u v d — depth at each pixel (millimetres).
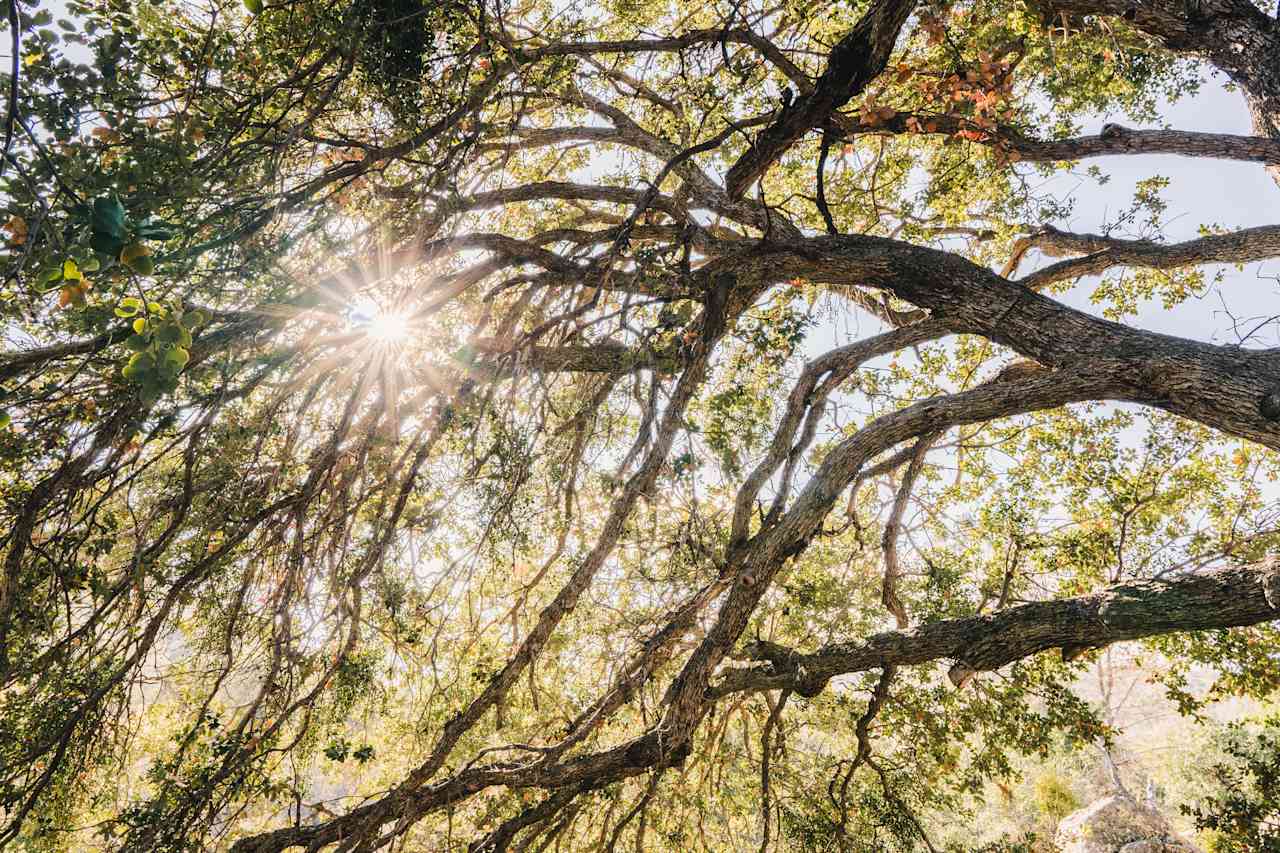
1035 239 8766
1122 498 7586
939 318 6121
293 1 3826
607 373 6090
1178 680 6801
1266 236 6754
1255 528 7484
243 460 4684
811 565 8344
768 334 6531
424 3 4246
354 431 5141
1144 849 14383
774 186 9203
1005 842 7316
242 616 4969
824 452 8922
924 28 4789
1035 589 8117
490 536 5090
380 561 4617
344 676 5641
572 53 5871
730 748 8422
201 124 3422
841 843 6691
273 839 4961
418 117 4824
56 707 4148
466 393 4992
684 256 5578
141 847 4105
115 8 3189
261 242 3895
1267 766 6547
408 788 5074
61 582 3738
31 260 2172
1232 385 4535
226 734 4938
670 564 5660
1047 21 6137
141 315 2027
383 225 4852
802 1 6512
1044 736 6801
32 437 3613
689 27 7398
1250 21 5613
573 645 7422
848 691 8391
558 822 6668
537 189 6660
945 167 8641
